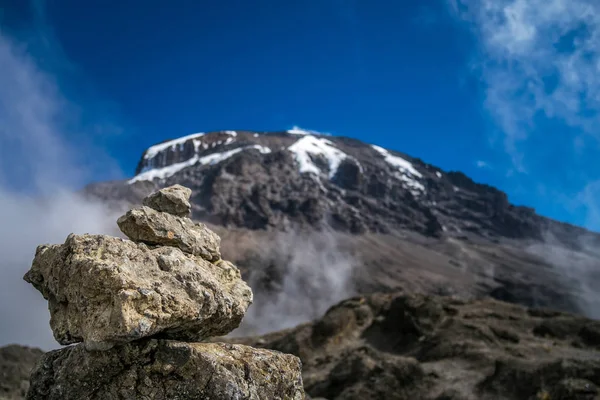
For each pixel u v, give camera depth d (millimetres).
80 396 7262
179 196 9328
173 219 9016
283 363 8375
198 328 8094
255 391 7668
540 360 40562
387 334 57656
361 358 43938
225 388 7328
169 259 7852
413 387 40312
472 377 40750
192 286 7707
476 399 36594
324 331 57750
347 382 41812
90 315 6992
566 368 35938
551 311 58531
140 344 7492
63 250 7688
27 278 8383
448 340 49844
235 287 8938
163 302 7238
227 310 8211
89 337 6789
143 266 7594
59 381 7359
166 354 7508
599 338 48531
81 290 7105
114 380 7328
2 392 30516
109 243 7668
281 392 8023
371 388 39844
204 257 9117
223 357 7793
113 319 6742
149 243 8594
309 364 51500
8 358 37156
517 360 39750
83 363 7297
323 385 42750
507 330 51406
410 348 52688
